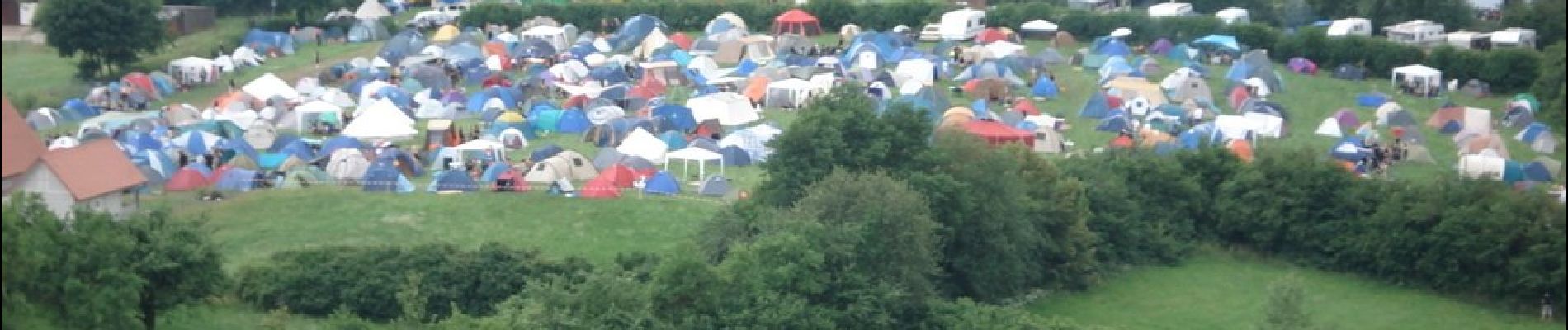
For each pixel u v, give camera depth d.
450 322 196.12
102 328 186.50
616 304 192.25
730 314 196.88
